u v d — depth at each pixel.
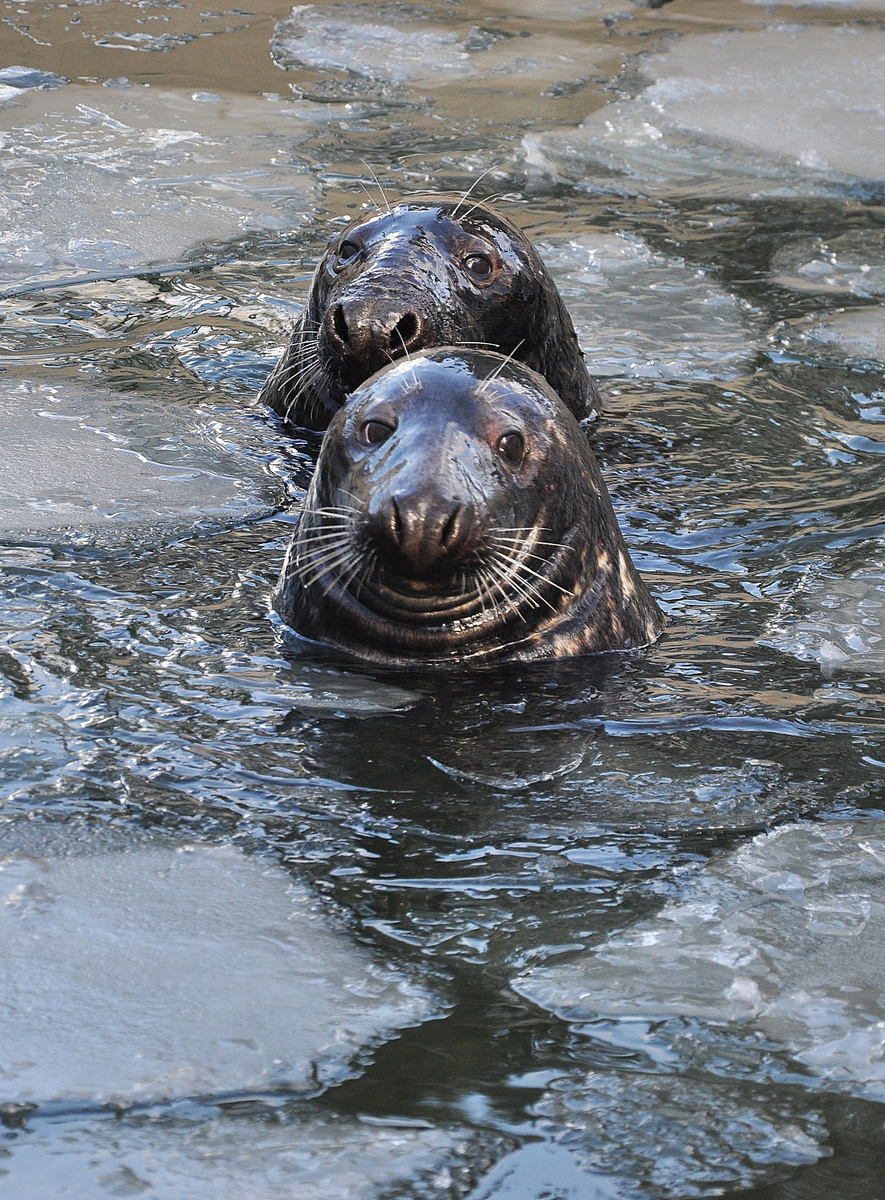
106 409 23.61
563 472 16.88
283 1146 8.91
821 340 28.23
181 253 31.44
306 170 36.78
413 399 16.23
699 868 12.23
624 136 40.28
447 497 15.09
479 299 22.67
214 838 12.38
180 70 44.25
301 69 45.03
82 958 10.70
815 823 13.07
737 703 15.61
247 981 10.53
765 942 11.21
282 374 24.19
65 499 20.03
